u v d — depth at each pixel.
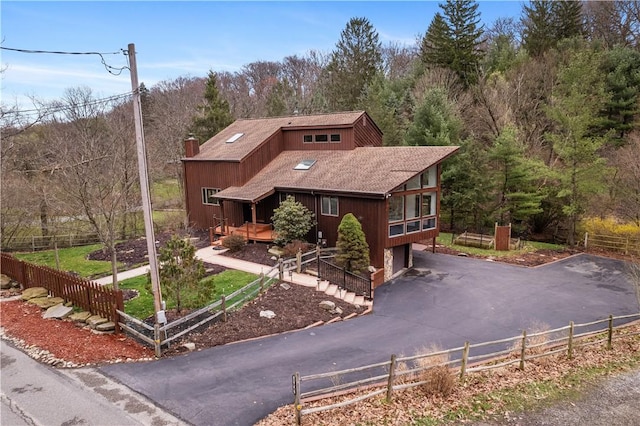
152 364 10.22
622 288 18.41
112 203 14.55
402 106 38.41
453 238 27.27
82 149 17.41
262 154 25.94
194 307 12.96
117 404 8.42
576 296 17.41
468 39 41.03
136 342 11.29
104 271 18.00
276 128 27.19
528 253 24.41
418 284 18.97
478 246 25.81
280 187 22.55
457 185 29.30
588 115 24.78
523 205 26.67
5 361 10.03
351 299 15.99
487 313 15.48
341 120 25.06
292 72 70.12
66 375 9.50
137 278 16.94
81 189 13.92
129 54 10.57
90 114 22.03
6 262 16.00
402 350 11.97
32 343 10.91
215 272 17.81
